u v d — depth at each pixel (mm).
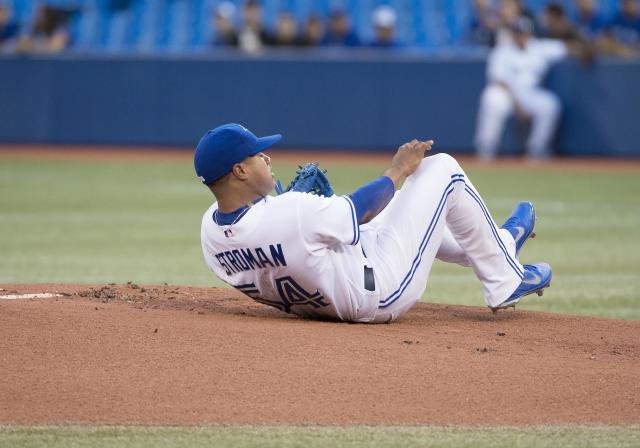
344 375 13352
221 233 15133
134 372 13320
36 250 30297
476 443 11312
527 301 22531
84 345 14281
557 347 15398
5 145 64500
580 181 51031
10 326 15023
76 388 12773
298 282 15180
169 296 18734
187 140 63094
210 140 14711
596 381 13594
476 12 66062
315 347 14391
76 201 43406
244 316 16516
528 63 58781
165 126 63094
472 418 12125
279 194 16016
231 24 66438
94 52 65188
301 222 14641
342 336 15000
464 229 16328
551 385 13352
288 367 13570
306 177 15734
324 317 16109
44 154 62031
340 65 61219
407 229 15664
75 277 25062
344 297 15359
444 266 29422
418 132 61156
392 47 63469
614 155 59438
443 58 60438
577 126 59562
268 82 61938
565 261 28938
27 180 50938
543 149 59375
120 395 12570
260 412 12141
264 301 16000
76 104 63656
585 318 18047
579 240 33219
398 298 15672
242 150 14695
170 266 27359
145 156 61938
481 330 16359
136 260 28422
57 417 11922
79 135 63875
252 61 61812
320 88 61531
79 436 11344
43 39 66875
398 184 15375
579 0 64500
